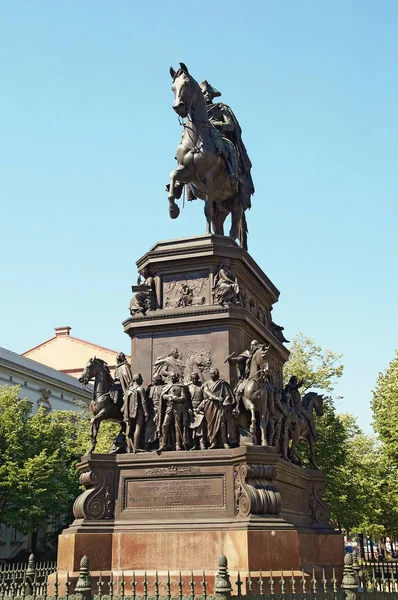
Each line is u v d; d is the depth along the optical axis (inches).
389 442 1403.8
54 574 518.3
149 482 534.3
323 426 1338.6
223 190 674.8
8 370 1988.2
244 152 731.4
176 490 525.7
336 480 1336.1
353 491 1397.6
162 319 586.2
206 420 538.6
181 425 543.8
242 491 505.4
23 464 1544.0
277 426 580.7
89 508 531.2
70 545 517.3
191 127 644.1
